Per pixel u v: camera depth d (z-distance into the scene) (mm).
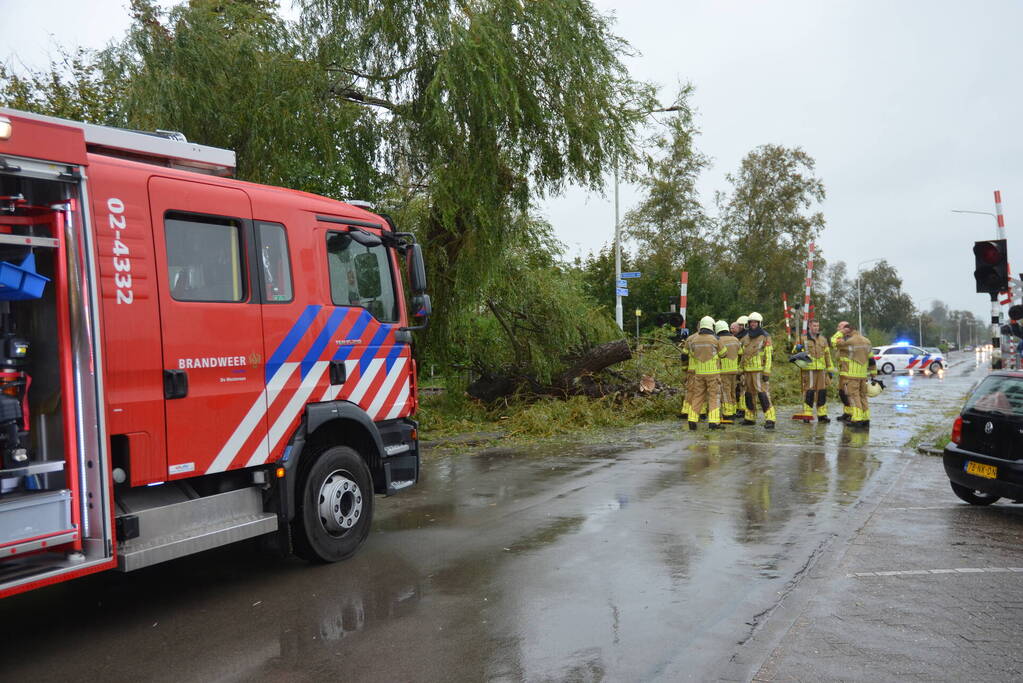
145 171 4859
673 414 15914
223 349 5207
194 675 4008
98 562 4371
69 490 4359
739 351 14789
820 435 13102
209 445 5090
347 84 12188
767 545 6277
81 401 4395
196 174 5215
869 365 14359
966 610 4754
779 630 4445
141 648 4398
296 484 5773
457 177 11867
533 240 15109
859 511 7477
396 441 6781
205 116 11203
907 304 112000
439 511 7719
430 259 13047
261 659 4195
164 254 4891
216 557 6262
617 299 28219
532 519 7289
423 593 5215
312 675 3973
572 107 12203
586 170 12688
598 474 9578
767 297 52844
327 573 5730
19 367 4301
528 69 11984
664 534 6652
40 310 4410
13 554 4066
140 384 4695
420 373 15555
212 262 5223
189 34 11039
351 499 6113
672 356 18406
